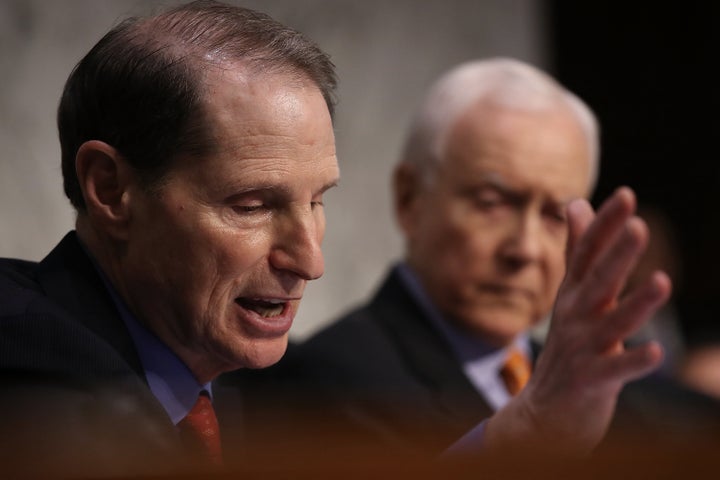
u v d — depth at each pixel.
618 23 6.35
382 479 0.62
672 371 3.82
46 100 3.98
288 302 1.44
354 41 4.79
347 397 2.41
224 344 1.41
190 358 1.46
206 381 1.50
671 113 6.48
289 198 1.37
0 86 3.87
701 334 4.51
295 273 1.39
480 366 2.68
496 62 2.81
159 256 1.38
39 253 3.92
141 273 1.41
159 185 1.36
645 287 1.43
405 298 2.70
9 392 1.23
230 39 1.37
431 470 0.62
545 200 2.64
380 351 2.54
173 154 1.35
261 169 1.34
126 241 1.41
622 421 2.69
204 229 1.36
